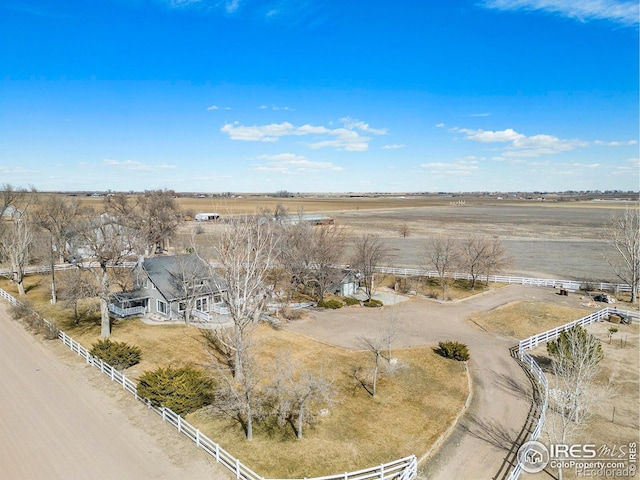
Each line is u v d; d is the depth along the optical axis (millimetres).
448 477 20391
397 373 31500
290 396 26734
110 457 20922
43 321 38438
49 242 54375
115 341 36719
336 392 26281
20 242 52156
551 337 39719
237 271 28031
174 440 22531
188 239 82812
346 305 50156
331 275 50000
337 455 21719
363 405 26844
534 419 25625
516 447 22859
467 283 61156
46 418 24453
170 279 44812
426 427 24531
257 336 38406
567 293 55688
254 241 35906
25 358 33094
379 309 48625
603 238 102875
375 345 36562
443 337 39750
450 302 51750
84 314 44875
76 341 36969
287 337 38594
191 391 25188
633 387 29531
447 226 133250
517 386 30016
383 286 60219
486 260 59375
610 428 24562
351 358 34125
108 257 37969
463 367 32906
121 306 44688
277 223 54094
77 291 41719
